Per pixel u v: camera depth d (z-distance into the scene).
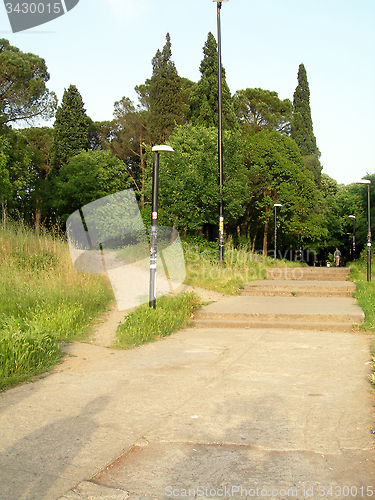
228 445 3.37
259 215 35.56
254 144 33.25
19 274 9.66
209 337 7.98
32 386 4.93
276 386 4.92
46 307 8.19
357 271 18.69
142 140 38.09
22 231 12.64
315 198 35.25
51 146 38.22
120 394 4.65
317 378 5.23
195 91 26.19
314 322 9.04
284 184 33.34
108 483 2.81
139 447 3.34
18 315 7.58
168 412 4.10
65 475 2.91
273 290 12.91
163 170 17.47
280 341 7.59
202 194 16.25
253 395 4.60
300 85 45.81
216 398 4.51
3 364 5.25
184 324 9.03
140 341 7.35
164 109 30.89
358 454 3.19
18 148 31.05
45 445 3.36
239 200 17.52
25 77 29.69
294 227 35.00
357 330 8.52
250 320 9.34
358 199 42.56
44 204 32.59
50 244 11.72
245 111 40.59
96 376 5.37
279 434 3.57
